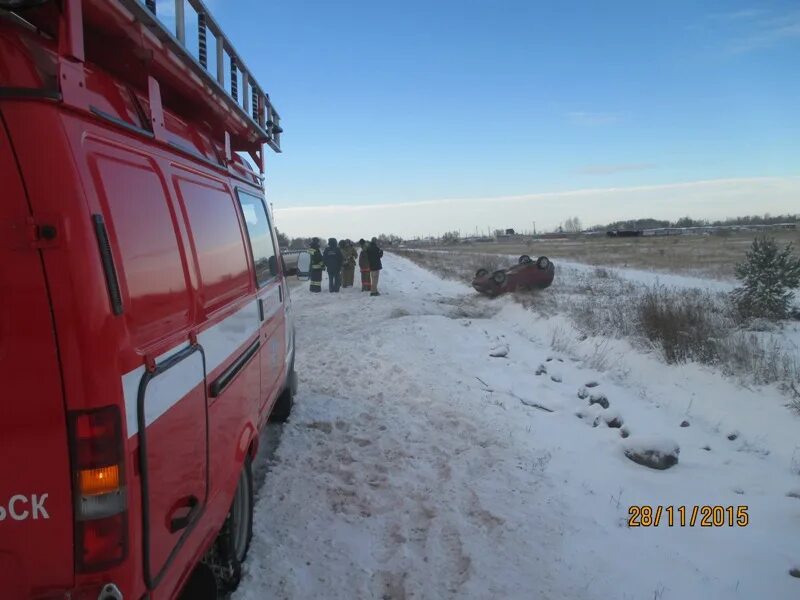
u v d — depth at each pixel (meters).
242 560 3.71
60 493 1.76
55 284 1.72
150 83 2.45
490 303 18.30
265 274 4.96
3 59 1.73
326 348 10.73
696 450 6.11
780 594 3.53
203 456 2.64
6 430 1.74
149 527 1.98
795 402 7.39
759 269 13.20
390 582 3.65
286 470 5.27
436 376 8.66
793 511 4.64
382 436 6.16
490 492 4.80
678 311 11.70
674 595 3.49
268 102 5.37
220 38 3.29
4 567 1.79
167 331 2.30
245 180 4.65
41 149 1.73
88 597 1.81
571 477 5.24
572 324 12.84
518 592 3.47
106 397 1.77
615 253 42.69
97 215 1.83
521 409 7.25
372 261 19.67
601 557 3.89
